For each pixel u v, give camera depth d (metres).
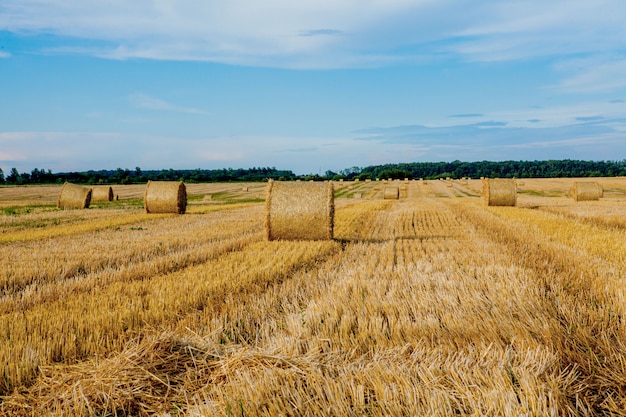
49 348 4.87
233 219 20.73
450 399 3.63
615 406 3.56
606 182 67.19
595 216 20.14
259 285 7.76
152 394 4.17
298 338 5.00
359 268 8.81
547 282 7.21
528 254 10.24
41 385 4.25
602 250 10.41
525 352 4.42
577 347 4.56
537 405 3.41
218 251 11.09
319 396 3.77
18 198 43.72
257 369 4.26
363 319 5.60
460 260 9.52
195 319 5.90
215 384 4.26
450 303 6.14
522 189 57.81
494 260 9.34
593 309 5.67
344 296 6.65
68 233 15.41
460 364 4.21
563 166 131.38
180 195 23.94
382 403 3.54
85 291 7.56
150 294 6.98
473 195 53.06
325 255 10.80
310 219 12.94
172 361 4.61
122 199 43.50
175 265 9.52
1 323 5.73
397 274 8.24
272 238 13.23
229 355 4.74
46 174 102.88
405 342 5.02
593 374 4.08
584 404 3.70
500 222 18.02
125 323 5.78
